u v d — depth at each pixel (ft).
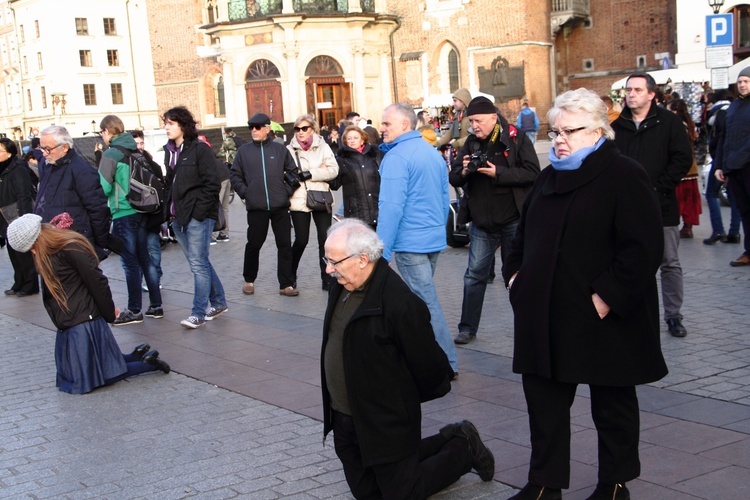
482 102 24.84
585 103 13.91
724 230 42.22
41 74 224.53
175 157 31.68
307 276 40.96
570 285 13.94
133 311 33.04
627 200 13.66
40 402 23.50
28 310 36.76
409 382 14.61
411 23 122.62
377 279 14.44
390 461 14.46
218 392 23.36
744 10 96.32
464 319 26.55
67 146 30.48
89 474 18.08
